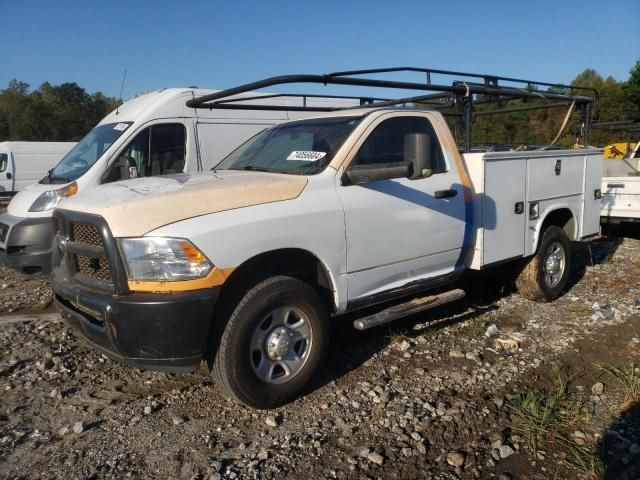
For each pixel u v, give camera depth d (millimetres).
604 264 7891
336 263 4145
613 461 3318
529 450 3418
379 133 4633
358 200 4277
